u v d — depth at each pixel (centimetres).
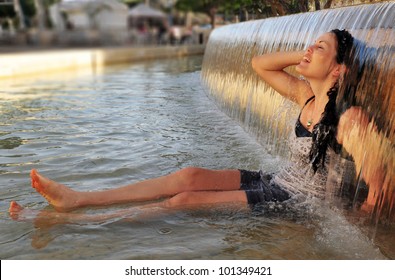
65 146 527
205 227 312
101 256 277
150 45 3111
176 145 527
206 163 459
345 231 303
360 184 316
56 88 1075
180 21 3722
